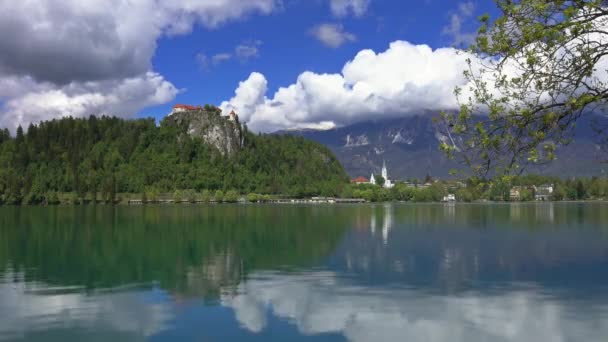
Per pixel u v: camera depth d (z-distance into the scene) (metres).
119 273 39.47
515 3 13.06
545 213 139.38
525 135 12.78
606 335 23.66
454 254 50.53
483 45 13.29
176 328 24.72
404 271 39.97
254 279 36.84
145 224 97.12
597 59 12.39
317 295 31.47
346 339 23.27
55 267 42.59
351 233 75.62
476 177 13.12
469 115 13.36
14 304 29.02
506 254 50.41
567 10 11.93
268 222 102.62
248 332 24.14
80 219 114.12
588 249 54.12
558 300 29.84
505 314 27.09
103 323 25.28
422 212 151.88
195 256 49.62
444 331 24.30
